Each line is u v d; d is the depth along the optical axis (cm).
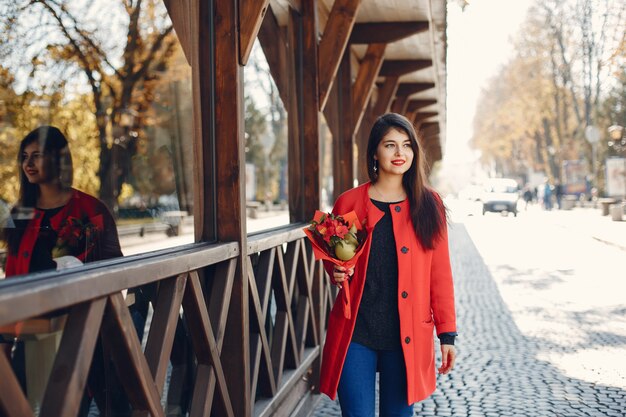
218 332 284
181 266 235
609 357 571
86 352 167
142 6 502
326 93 523
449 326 262
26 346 163
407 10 718
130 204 538
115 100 541
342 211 271
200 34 312
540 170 5091
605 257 1305
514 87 4556
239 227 310
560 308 804
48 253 227
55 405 159
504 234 1972
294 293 470
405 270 255
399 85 1212
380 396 265
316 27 522
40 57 400
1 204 266
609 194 2759
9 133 358
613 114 3284
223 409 288
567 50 3738
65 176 307
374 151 269
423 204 261
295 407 431
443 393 475
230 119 310
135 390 203
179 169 462
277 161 548
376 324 257
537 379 507
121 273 185
